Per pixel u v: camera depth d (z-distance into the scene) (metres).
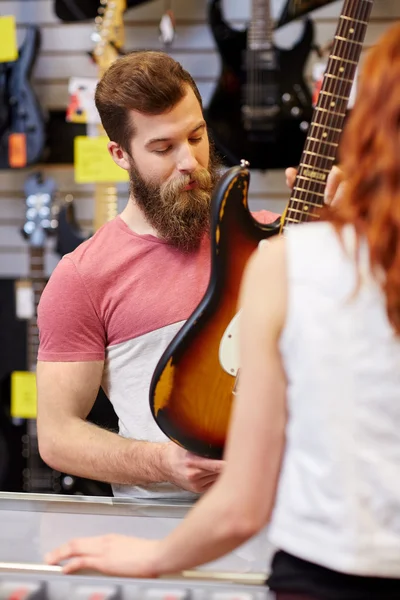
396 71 0.92
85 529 1.40
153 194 1.85
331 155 1.70
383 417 0.95
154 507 1.52
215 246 1.60
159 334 1.86
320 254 0.98
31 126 3.25
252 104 3.11
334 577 0.97
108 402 2.40
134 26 3.37
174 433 1.62
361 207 0.96
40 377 1.90
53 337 1.88
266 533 1.37
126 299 1.87
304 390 0.97
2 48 3.21
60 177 3.51
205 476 1.67
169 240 1.87
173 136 1.81
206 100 3.35
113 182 3.16
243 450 1.00
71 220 3.30
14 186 3.54
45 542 1.33
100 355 1.90
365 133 0.94
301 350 0.97
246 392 1.00
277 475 1.01
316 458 0.97
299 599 0.98
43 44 3.44
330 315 0.96
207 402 1.62
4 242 3.57
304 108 3.10
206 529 1.02
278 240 1.03
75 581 1.21
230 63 3.13
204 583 1.19
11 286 3.44
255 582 1.18
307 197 1.69
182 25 3.35
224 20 3.14
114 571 1.15
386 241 0.92
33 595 1.22
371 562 0.94
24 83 3.25
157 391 1.61
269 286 0.99
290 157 3.12
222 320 1.61
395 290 0.93
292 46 3.10
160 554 1.11
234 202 1.60
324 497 0.96
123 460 1.79
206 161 1.89
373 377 0.95
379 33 3.24
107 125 1.90
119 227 1.93
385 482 0.94
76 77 3.37
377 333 0.95
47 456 1.88
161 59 1.84
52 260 3.49
